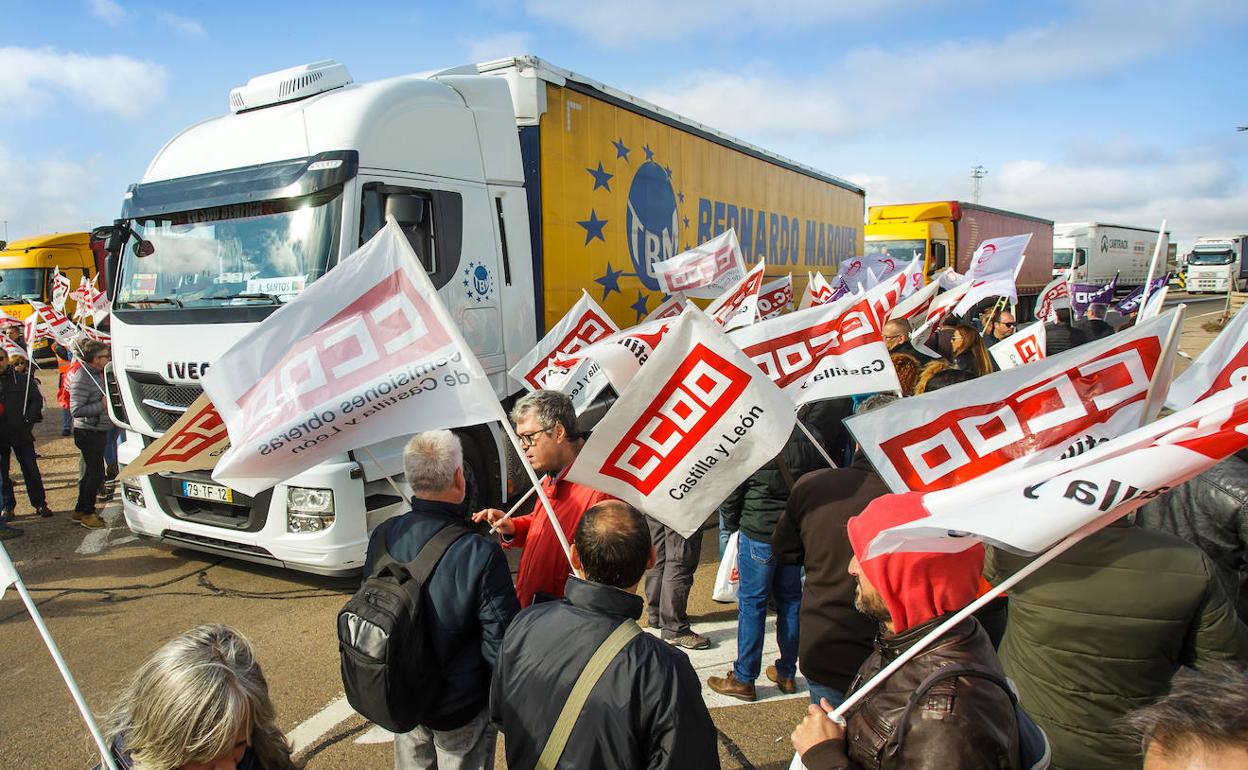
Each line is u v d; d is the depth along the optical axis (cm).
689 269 698
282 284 508
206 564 606
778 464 349
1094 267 3434
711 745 186
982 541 174
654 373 266
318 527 499
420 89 559
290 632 482
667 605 449
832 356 361
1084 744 215
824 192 1396
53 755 363
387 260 281
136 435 580
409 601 225
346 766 349
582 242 697
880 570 179
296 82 572
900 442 241
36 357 2102
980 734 151
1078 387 242
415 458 249
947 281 1070
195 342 525
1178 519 298
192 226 550
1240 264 4828
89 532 697
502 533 328
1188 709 124
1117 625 207
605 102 725
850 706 179
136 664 447
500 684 198
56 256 2133
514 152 630
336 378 271
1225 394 168
